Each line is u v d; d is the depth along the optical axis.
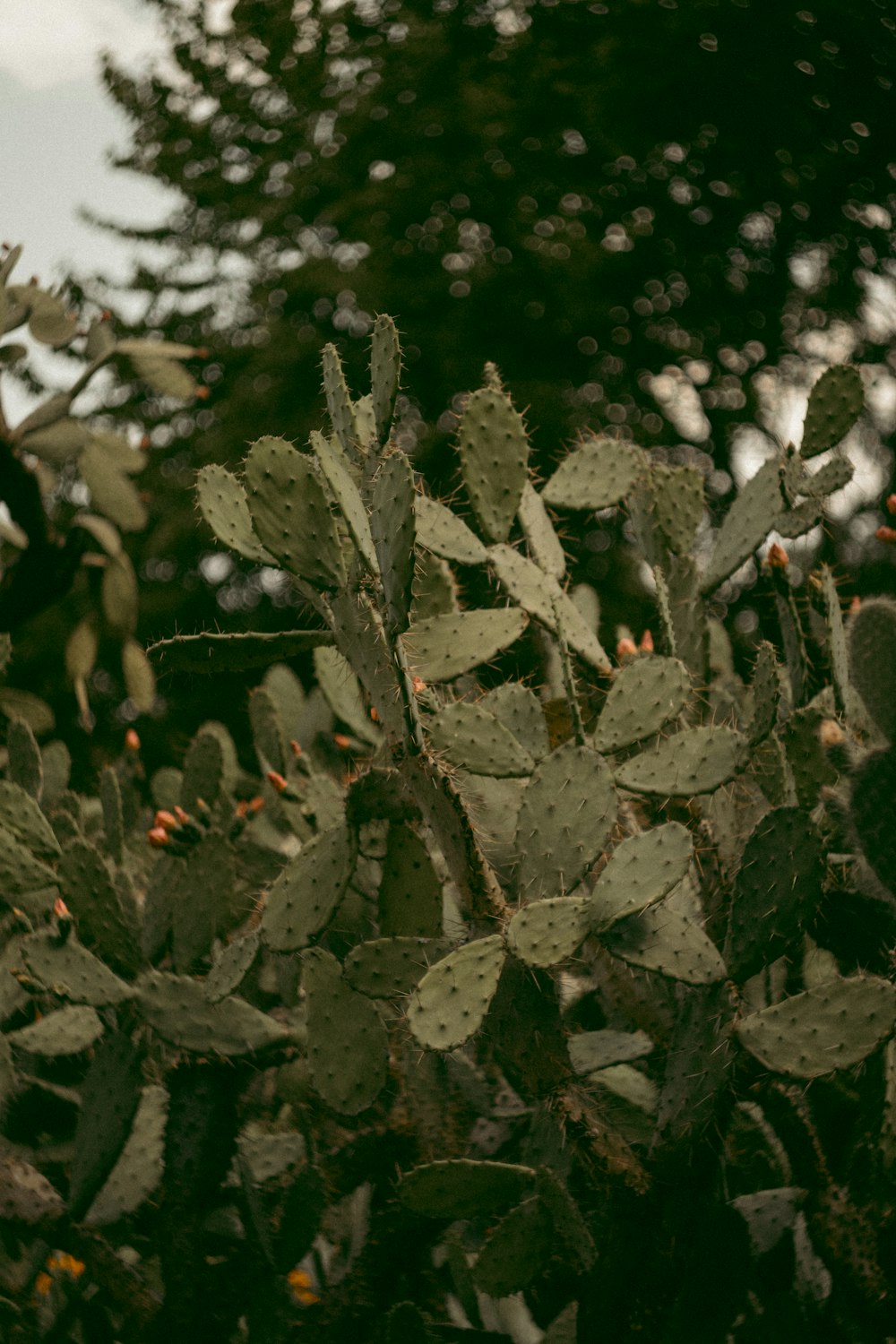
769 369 14.86
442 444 13.55
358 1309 2.50
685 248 14.11
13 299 4.34
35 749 3.81
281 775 3.70
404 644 2.59
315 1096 2.77
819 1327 2.35
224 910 2.63
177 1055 2.74
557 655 3.22
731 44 11.67
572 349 14.56
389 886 2.55
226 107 14.20
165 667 2.63
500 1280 2.33
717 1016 2.29
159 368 4.43
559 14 12.80
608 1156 2.37
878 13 10.86
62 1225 2.62
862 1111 2.38
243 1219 2.58
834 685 2.78
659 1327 2.33
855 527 12.29
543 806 2.43
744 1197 2.38
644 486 3.21
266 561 2.64
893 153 11.94
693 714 3.13
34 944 2.62
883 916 2.44
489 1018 2.39
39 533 4.39
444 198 14.20
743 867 2.29
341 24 13.80
